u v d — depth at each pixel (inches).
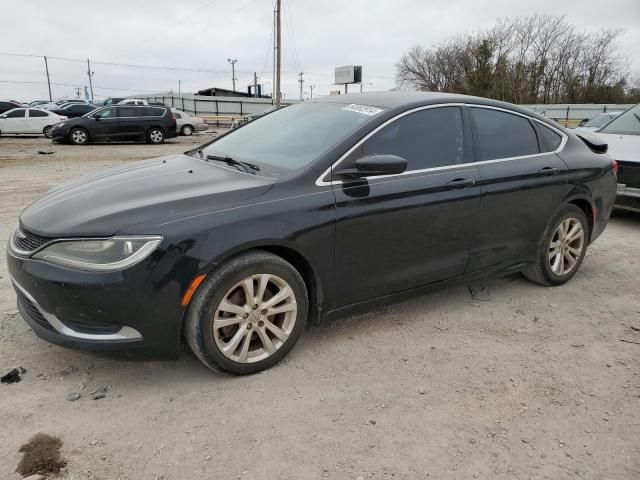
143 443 97.3
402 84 2623.0
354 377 121.0
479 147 151.6
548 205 165.6
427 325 148.5
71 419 103.3
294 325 123.4
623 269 199.5
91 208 113.7
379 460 94.7
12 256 114.3
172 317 107.6
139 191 121.4
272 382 118.0
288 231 116.4
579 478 91.8
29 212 121.9
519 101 1994.3
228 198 115.0
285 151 137.1
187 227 107.4
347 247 126.6
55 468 90.3
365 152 130.7
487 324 150.1
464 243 148.6
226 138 166.9
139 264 103.4
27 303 115.5
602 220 187.0
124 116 823.7
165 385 115.9
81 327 106.8
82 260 104.0
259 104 2058.3
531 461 95.7
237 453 95.4
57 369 120.2
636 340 142.4
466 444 99.7
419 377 122.0
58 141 809.5
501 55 2048.5
